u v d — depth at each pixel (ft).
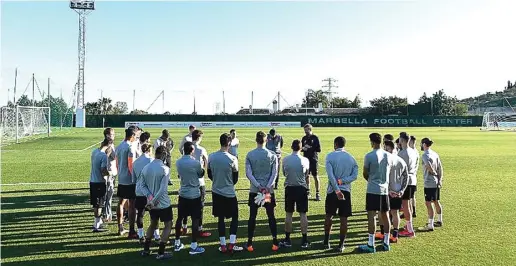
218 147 91.97
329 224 23.94
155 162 22.59
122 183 25.84
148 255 22.48
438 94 304.91
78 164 60.75
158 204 22.04
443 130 189.98
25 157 69.87
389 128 214.28
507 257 22.21
